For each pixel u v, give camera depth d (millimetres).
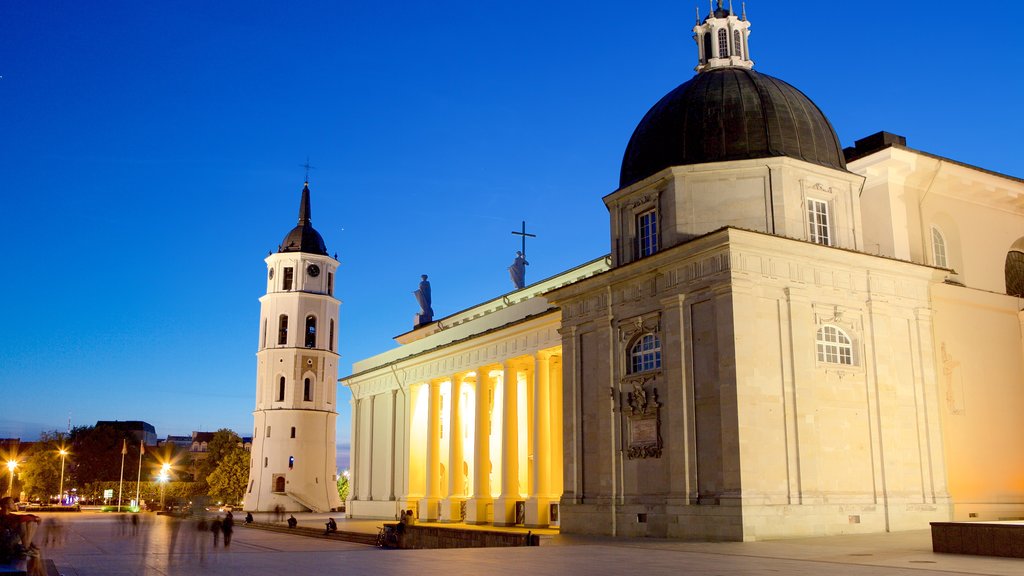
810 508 33406
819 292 36188
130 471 154375
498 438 61219
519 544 33500
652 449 37156
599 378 40781
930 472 37219
